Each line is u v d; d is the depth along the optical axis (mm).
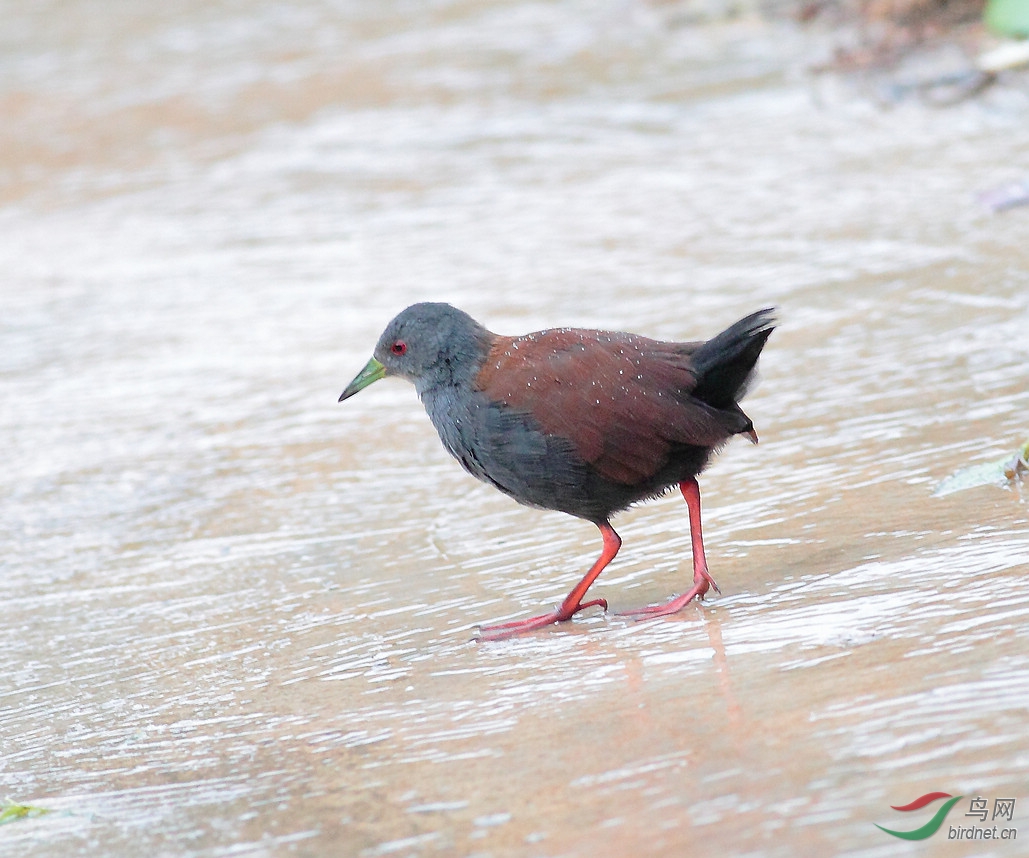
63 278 17453
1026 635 7270
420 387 9742
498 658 8516
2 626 9953
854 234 15383
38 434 13375
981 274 13750
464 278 15836
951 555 8633
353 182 19453
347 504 11383
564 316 14375
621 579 9539
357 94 22906
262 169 20375
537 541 10391
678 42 23031
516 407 9055
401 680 8383
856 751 6453
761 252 15367
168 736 8078
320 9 28781
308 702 8258
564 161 19094
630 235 16453
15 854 6957
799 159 17828
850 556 9016
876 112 18812
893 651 7422
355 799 6977
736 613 8516
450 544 10492
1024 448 9742
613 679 7855
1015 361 11789
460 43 24891
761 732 6820
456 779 6984
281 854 6578
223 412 13469
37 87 25547
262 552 10695
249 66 25281
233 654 9102
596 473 8969
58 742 8211
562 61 22984
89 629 9766
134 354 15078
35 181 21078
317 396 13609
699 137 19141
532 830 6363
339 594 9836
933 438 10688
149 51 27156
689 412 8781
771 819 6055
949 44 19984
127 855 6809
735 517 10117
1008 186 15633
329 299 15852
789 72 20781
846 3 22328
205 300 16312
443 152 20062
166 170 20891
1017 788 5922
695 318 13883
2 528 11570
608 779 6680
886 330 13016
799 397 12016
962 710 6617
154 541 11094
